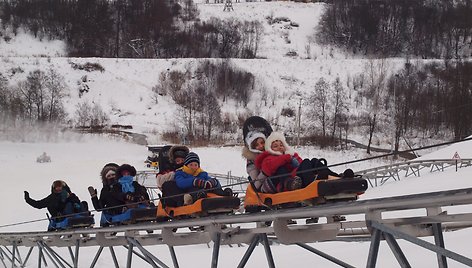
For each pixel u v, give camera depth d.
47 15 98.81
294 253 11.76
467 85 63.22
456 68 71.81
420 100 62.09
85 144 57.59
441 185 23.59
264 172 6.27
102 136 61.22
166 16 104.88
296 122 65.75
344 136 59.97
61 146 56.06
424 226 5.49
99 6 102.25
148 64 80.50
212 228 6.46
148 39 100.50
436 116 59.56
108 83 75.62
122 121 66.88
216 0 126.19
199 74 77.50
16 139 58.25
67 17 99.06
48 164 44.97
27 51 91.31
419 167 33.09
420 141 57.38
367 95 70.69
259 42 98.81
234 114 69.31
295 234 5.63
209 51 98.06
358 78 76.44
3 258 15.89
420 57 96.12
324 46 99.75
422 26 100.56
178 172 7.96
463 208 14.63
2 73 72.62
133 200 10.36
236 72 77.00
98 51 97.62
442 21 100.69
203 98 70.75
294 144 58.41
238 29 102.44
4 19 96.81
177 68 79.31
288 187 5.88
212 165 47.00
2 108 63.78
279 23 107.81
